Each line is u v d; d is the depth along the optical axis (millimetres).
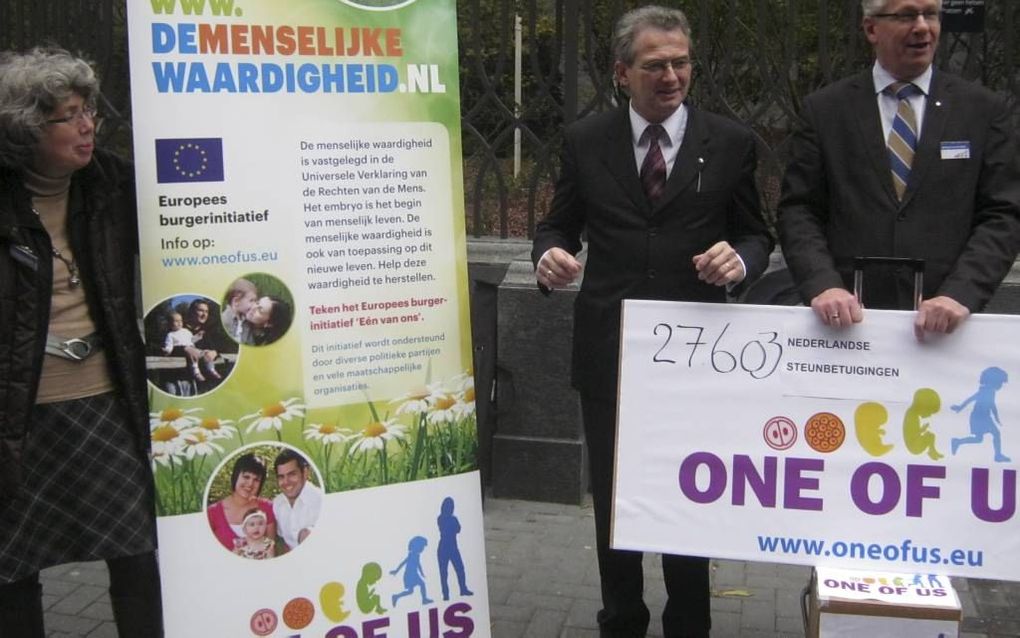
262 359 2715
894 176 2865
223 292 2668
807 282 2832
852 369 2734
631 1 4852
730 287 2971
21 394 2600
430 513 2896
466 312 2891
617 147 3037
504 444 4801
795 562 2783
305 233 2715
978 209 2859
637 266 3020
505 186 5020
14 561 2682
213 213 2641
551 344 4688
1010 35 4355
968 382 2674
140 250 2605
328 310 2756
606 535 3203
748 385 2793
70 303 2725
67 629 3658
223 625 2736
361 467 2822
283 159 2682
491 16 5008
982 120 2826
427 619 2908
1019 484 2656
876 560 2732
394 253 2805
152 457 2670
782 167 4633
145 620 2938
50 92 2535
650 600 3842
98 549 2777
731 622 3684
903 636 2545
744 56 4676
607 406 3105
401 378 2842
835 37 4641
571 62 4785
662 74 2885
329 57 2701
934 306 2639
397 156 2783
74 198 2734
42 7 5340
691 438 2826
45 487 2732
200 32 2590
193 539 2709
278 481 2754
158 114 2580
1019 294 4387
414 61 2781
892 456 2721
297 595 2787
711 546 2826
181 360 2660
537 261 3125
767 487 2793
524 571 4125
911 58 2793
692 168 2969
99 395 2779
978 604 3807
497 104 4953
